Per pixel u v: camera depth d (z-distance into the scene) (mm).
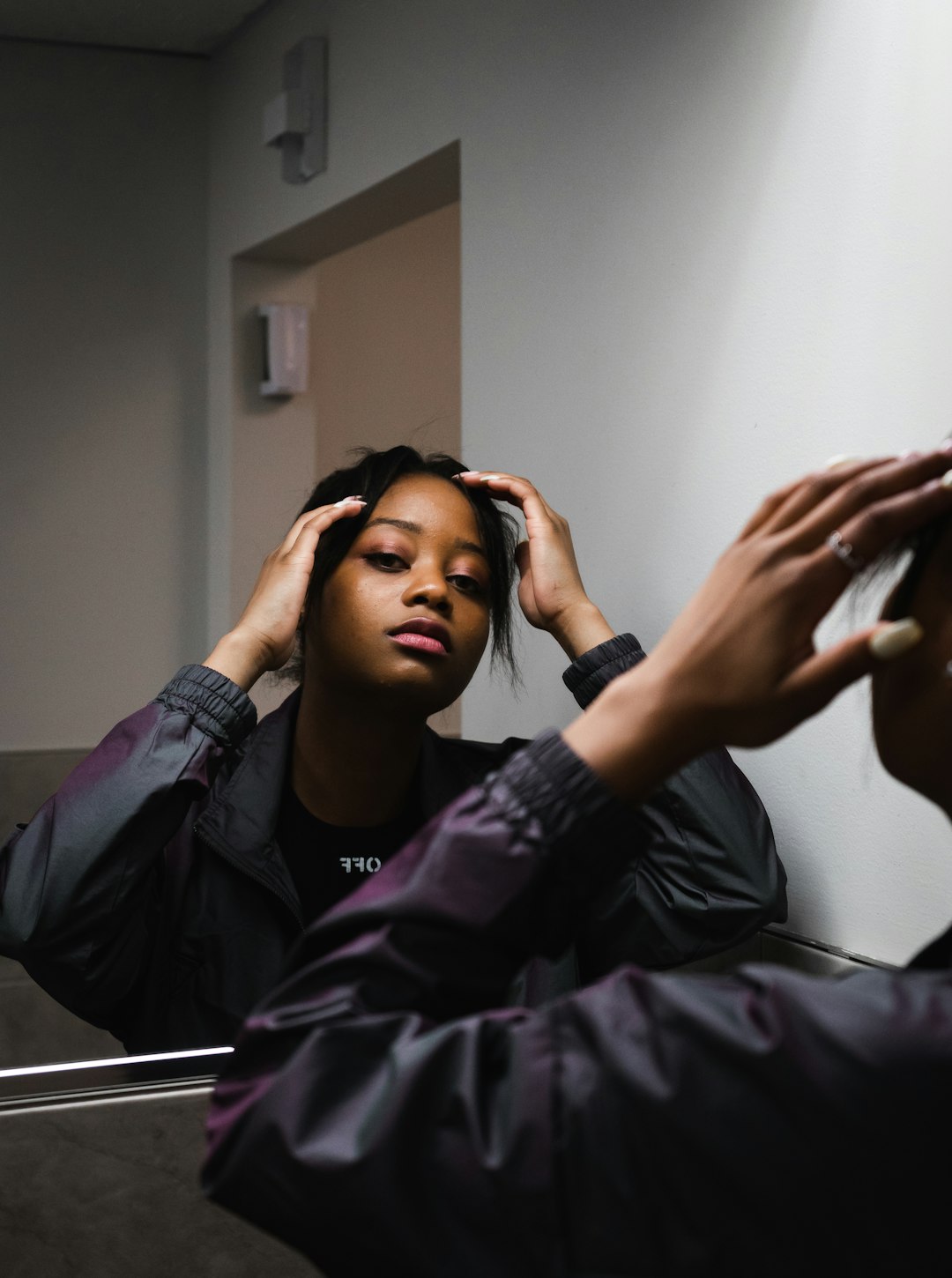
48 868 897
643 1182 366
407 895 423
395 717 983
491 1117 385
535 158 1303
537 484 1297
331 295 1226
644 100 1208
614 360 1245
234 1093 426
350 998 416
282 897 1002
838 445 1020
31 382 1066
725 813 1024
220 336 1146
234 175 1147
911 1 943
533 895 423
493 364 1288
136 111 1103
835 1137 351
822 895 1062
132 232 1105
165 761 914
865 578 484
